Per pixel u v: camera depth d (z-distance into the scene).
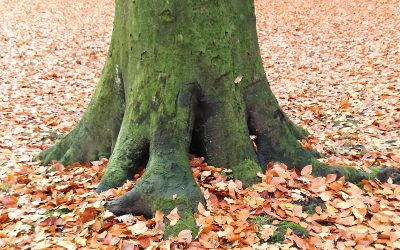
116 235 3.60
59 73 11.78
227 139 4.38
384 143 6.09
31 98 9.67
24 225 3.95
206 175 4.25
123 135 4.48
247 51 4.55
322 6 20.45
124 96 4.96
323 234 3.54
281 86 10.28
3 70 11.82
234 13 4.48
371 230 3.63
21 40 15.00
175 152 4.16
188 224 3.61
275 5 21.73
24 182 5.01
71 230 3.80
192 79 4.31
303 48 14.32
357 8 19.11
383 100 8.12
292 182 4.19
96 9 21.42
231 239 3.48
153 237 3.55
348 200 4.02
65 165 5.29
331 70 11.23
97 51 14.35
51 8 21.25
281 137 4.63
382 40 13.73
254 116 4.57
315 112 7.94
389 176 4.66
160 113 4.28
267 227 3.60
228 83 4.39
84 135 5.26
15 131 7.56
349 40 14.48
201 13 4.29
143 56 4.39
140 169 4.43
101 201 4.05
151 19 4.32
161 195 3.86
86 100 9.56
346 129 6.78
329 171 4.54
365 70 10.70
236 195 4.08
